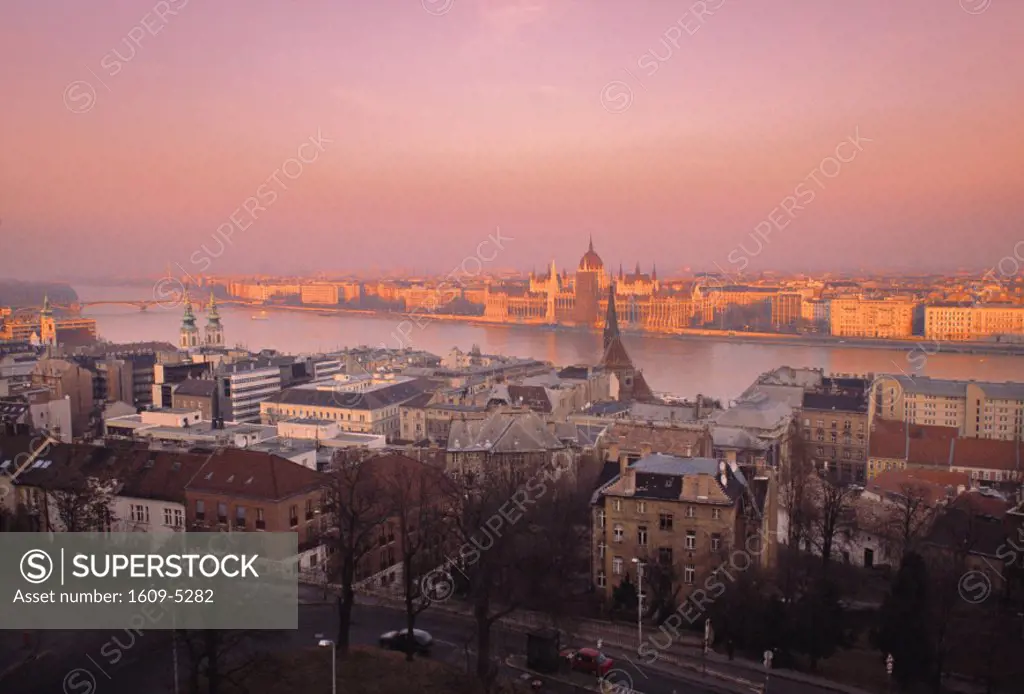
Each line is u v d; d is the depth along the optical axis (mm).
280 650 105750
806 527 168000
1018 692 110250
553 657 106062
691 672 109500
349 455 163125
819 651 114438
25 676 96562
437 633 116562
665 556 130375
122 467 151500
